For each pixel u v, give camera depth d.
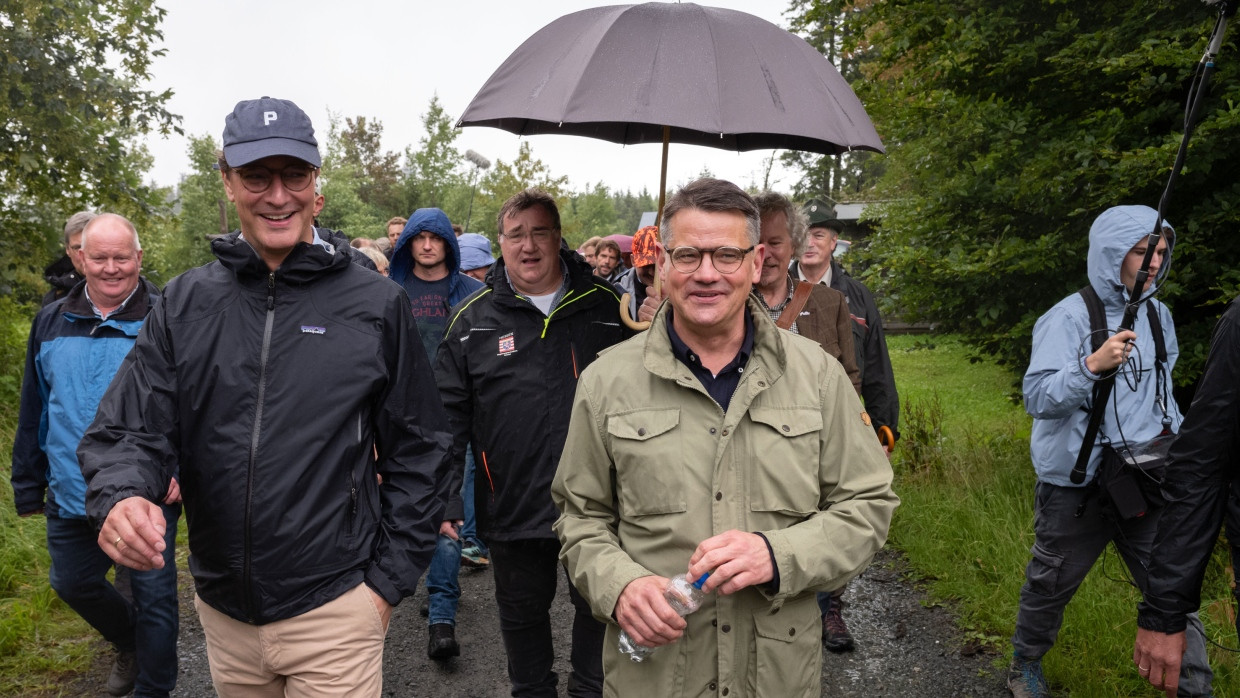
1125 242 3.10
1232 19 4.45
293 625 2.22
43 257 9.60
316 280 2.30
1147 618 2.28
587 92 2.68
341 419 2.25
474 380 3.21
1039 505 3.37
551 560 3.20
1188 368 4.98
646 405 2.00
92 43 8.93
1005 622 4.15
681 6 2.86
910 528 5.48
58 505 3.41
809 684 2.00
